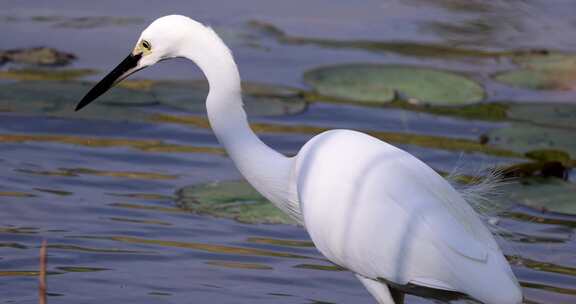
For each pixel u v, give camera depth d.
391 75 14.60
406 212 7.60
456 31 17.33
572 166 11.91
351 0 18.62
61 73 14.20
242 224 10.18
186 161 11.87
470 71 15.55
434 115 13.75
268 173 8.52
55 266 9.05
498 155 12.25
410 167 7.88
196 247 9.63
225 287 8.83
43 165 11.44
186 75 14.77
